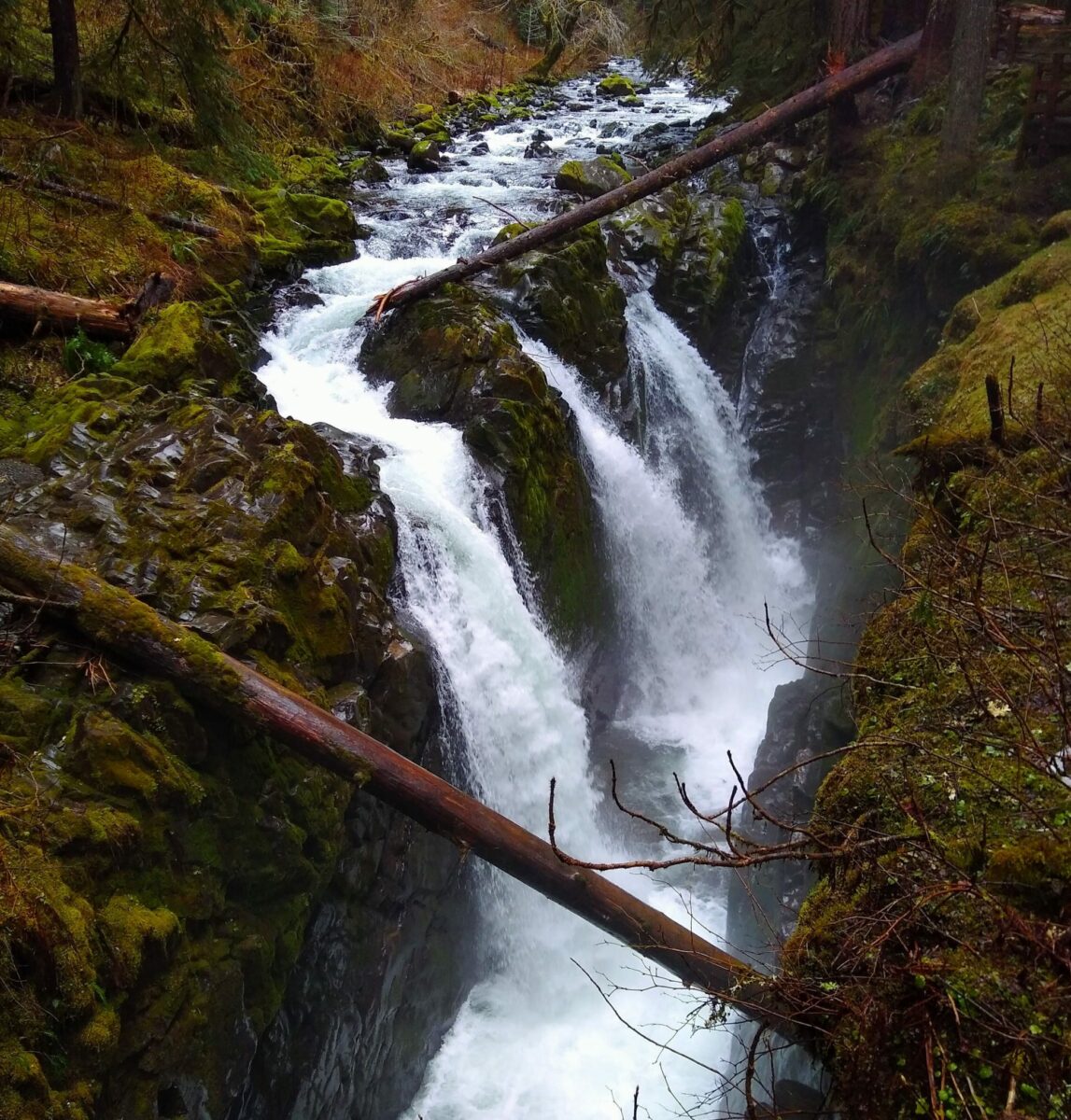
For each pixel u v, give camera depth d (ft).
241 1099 15.42
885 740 11.51
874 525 25.40
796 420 37.73
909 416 22.99
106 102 34.91
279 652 16.30
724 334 39.47
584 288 33.65
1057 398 17.40
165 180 32.68
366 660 18.58
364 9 64.49
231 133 35.53
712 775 28.71
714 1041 20.61
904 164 34.94
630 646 33.04
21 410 20.98
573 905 15.80
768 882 19.93
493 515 26.02
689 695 34.12
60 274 26.11
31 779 12.86
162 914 13.23
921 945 9.44
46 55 35.58
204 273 29.94
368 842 18.19
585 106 66.18
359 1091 18.26
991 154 31.91
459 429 27.30
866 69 36.91
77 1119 11.11
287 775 16.03
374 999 18.29
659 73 55.52
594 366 33.40
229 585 16.21
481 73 74.84
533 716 24.64
